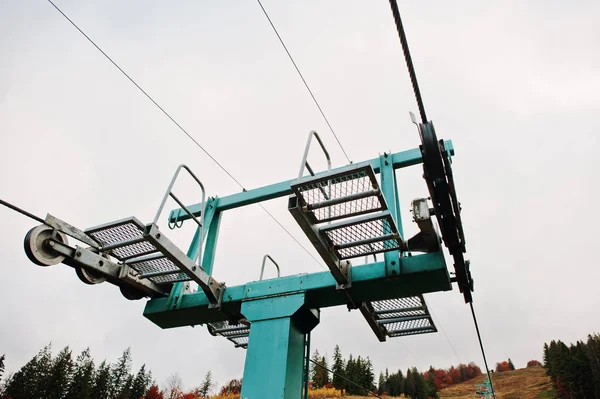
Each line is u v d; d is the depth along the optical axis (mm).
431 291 4953
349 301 5340
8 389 57875
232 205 7164
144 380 75688
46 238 4469
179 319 6074
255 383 4734
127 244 4742
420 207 4531
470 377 158750
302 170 4301
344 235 4320
